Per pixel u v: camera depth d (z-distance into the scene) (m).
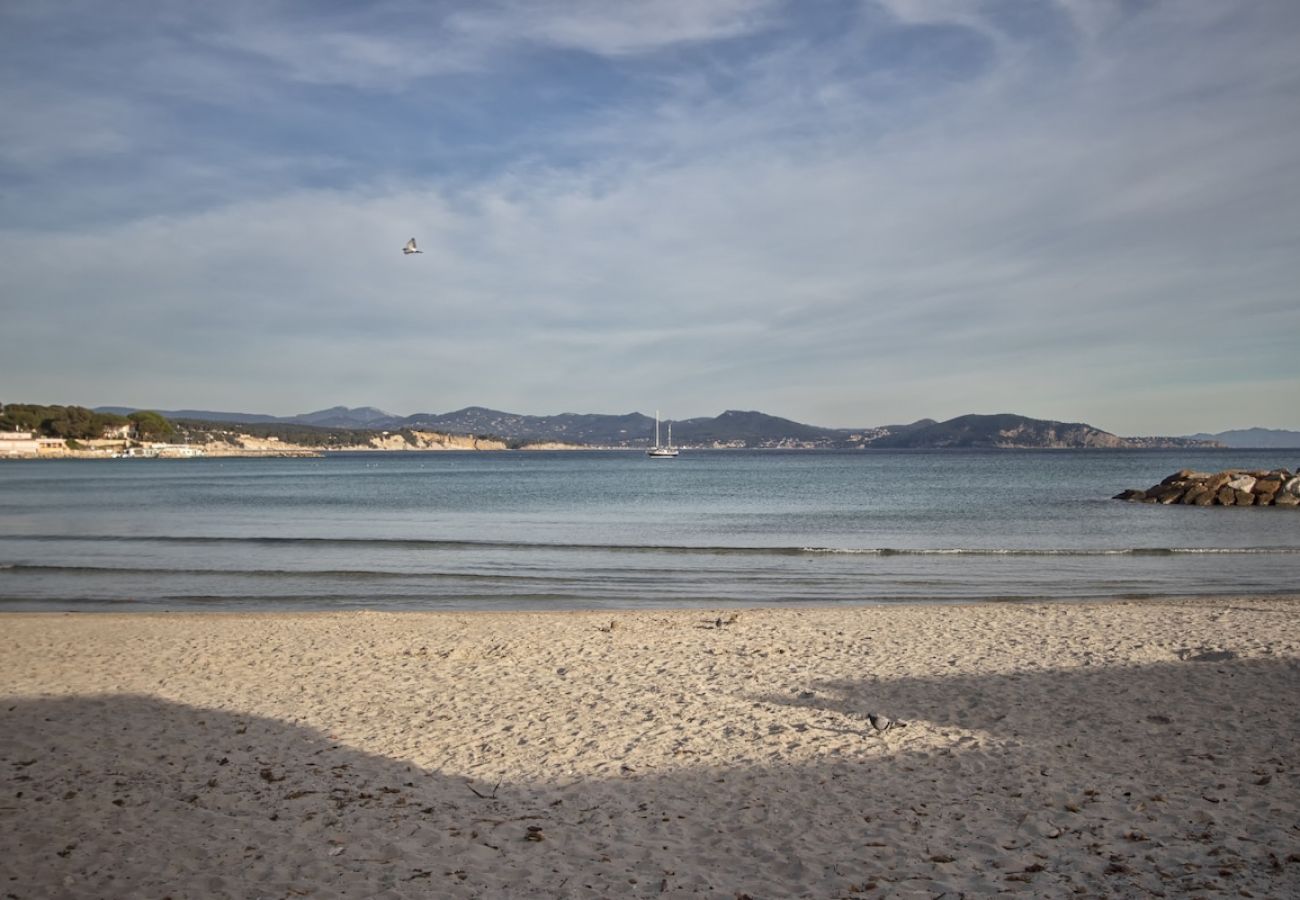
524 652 13.85
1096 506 49.47
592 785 8.07
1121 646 13.41
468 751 9.10
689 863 6.39
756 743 9.16
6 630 16.14
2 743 9.44
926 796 7.58
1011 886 5.84
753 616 16.95
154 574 24.20
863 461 166.25
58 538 33.78
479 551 29.22
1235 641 13.58
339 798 7.79
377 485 83.12
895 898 5.73
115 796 7.82
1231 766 8.05
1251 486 49.66
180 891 6.00
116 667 13.09
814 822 7.09
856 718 9.96
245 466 154.75
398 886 6.05
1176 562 25.66
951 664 12.52
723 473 108.88
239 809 7.53
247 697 11.33
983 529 36.28
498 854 6.59
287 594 21.22
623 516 43.75
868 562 26.05
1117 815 7.01
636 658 13.30
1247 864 6.04
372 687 11.79
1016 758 8.48
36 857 6.55
